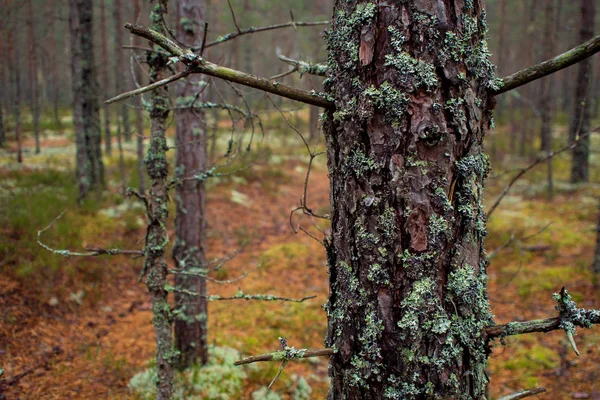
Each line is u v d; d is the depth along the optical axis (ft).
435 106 4.28
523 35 58.65
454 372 4.50
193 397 14.10
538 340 17.03
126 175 38.22
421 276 4.42
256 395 14.46
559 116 82.43
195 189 15.11
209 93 14.96
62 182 32.07
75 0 28.04
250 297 8.45
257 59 96.12
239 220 33.09
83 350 16.29
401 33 4.27
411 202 4.37
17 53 36.78
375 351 4.56
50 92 86.84
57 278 19.30
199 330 15.48
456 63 4.32
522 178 44.98
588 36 32.14
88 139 30.60
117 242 23.62
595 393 13.55
